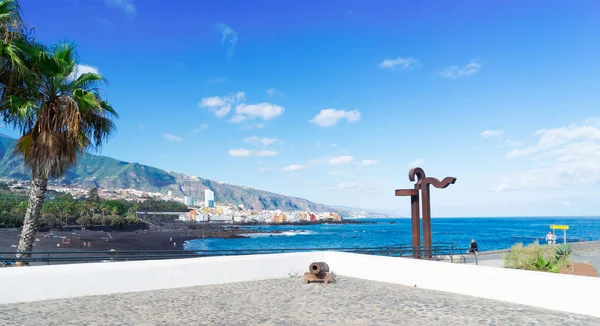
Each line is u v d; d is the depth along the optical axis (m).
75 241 86.88
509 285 8.32
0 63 12.20
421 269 9.97
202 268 10.13
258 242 103.62
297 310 7.32
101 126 14.09
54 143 12.48
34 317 6.67
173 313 7.02
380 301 8.20
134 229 140.88
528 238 94.12
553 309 7.61
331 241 106.94
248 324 6.31
